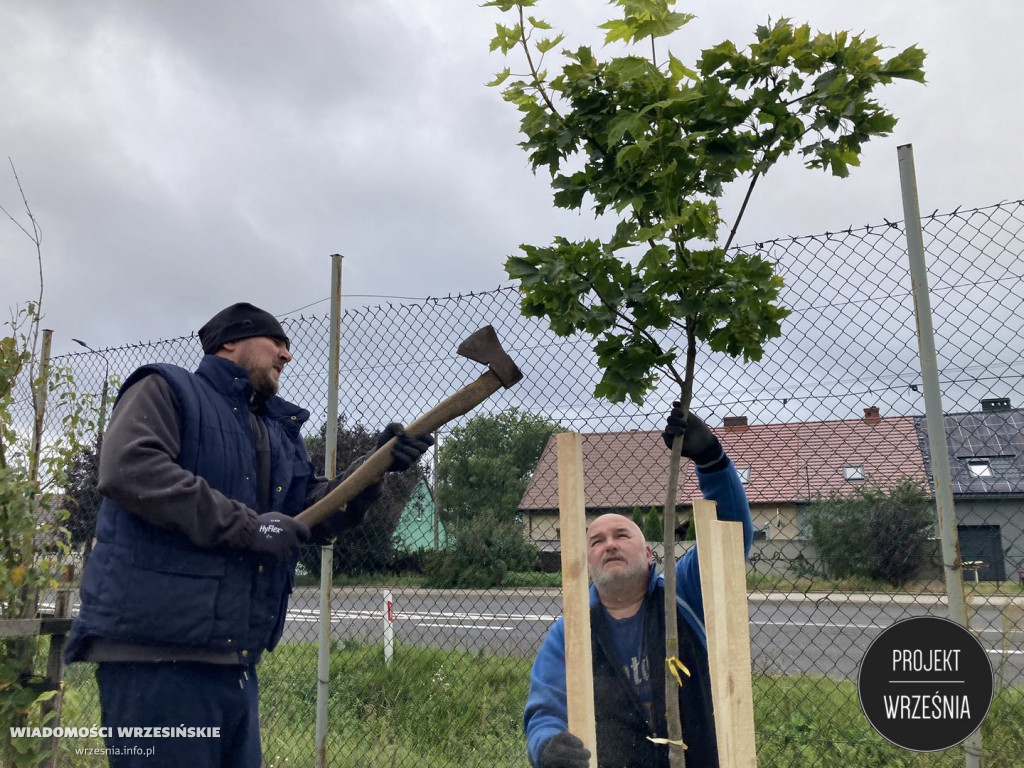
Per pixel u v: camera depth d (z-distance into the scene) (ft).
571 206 6.26
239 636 6.56
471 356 7.02
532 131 6.17
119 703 6.34
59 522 10.91
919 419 9.36
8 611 10.04
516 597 12.55
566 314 5.96
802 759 10.76
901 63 5.64
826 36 5.74
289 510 7.95
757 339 6.19
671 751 5.77
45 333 13.70
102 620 6.21
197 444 6.83
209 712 6.56
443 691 15.43
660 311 5.94
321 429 12.26
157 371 6.82
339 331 11.86
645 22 5.79
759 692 12.75
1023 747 9.13
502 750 13.00
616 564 7.35
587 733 5.29
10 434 10.28
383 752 13.08
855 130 5.90
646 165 5.89
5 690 9.54
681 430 6.15
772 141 5.94
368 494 7.61
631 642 7.47
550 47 6.12
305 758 13.14
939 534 8.30
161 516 6.11
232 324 7.54
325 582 11.29
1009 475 8.85
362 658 17.22
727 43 5.84
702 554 5.48
